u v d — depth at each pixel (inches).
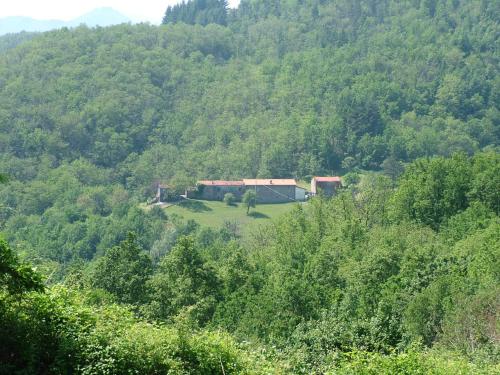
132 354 1138.7
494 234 3575.3
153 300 2942.9
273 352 1498.5
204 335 1283.2
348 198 5349.4
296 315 2687.0
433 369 1352.1
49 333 1127.0
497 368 1437.0
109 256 3080.7
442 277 2640.3
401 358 1374.3
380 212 5260.8
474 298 2209.6
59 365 1087.0
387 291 2753.4
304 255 4426.7
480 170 4938.5
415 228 4394.7
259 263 4362.7
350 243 4389.8
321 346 1708.9
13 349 1101.7
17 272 1048.8
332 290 3075.8
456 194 4749.0
